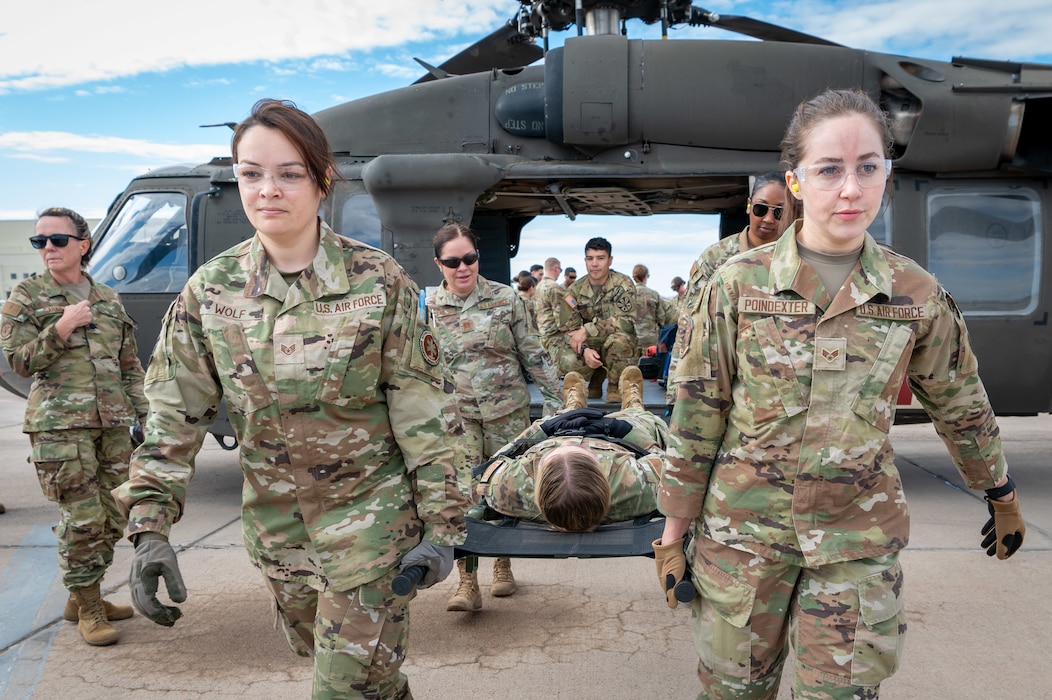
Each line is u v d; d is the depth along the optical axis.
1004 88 5.13
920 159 5.31
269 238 1.79
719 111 5.53
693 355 1.80
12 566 4.15
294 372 1.77
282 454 1.82
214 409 1.87
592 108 5.57
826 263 1.75
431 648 3.23
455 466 1.91
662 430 3.91
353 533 1.82
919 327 1.72
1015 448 7.26
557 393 4.22
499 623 3.49
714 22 7.02
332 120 6.05
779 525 1.74
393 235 5.62
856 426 1.70
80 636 3.42
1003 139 5.20
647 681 2.92
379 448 1.88
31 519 5.27
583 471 2.79
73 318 3.36
